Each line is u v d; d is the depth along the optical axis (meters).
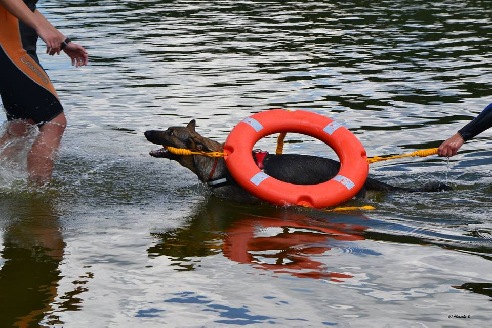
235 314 4.29
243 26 15.72
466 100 9.82
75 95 10.32
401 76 11.20
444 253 5.24
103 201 6.66
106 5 18.69
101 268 5.01
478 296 4.51
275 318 4.24
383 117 9.13
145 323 4.20
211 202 6.70
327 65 11.97
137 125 8.99
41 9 17.81
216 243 5.54
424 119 9.02
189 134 7.14
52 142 7.29
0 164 7.23
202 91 10.44
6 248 5.42
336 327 4.14
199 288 4.66
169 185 7.19
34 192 6.82
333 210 6.44
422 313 4.29
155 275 4.88
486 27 15.29
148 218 6.20
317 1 19.58
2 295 4.58
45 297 4.55
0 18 7.05
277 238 5.64
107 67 11.95
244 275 4.87
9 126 7.36
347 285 4.70
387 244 5.47
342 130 7.05
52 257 5.23
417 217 6.17
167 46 13.58
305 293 4.57
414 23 15.92
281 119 7.15
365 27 15.50
